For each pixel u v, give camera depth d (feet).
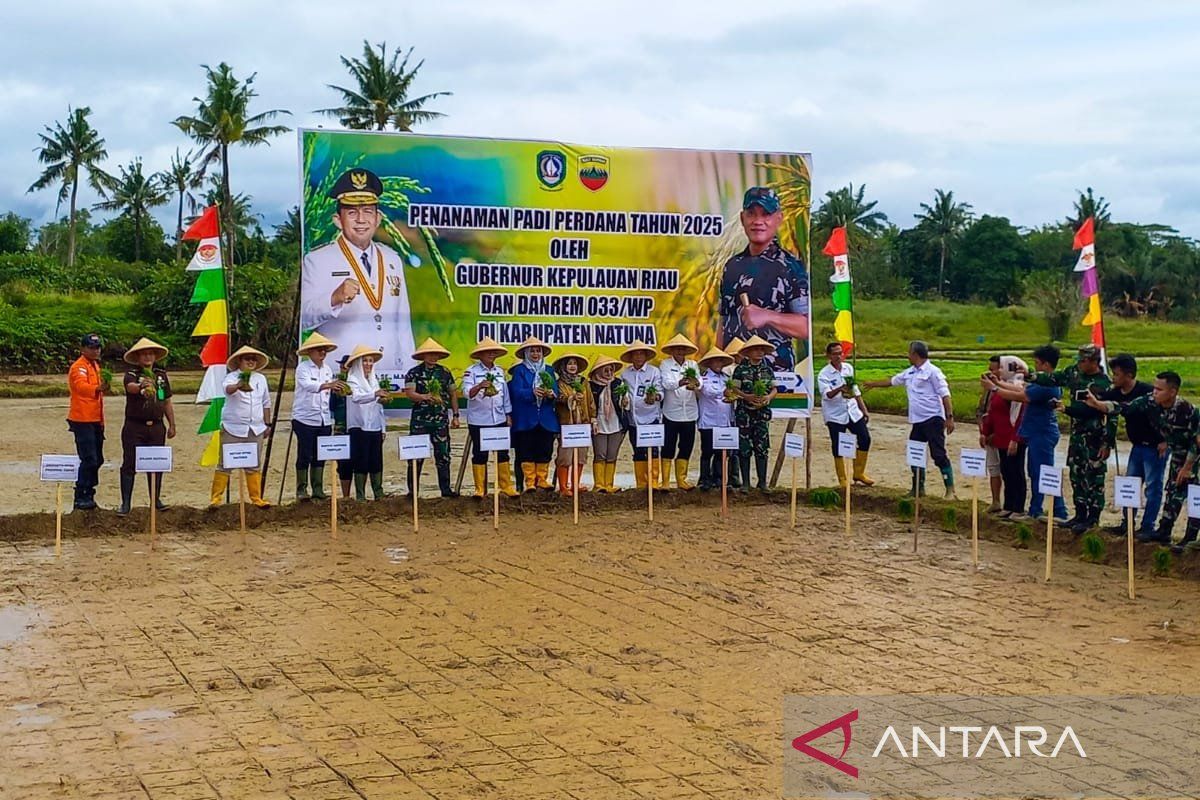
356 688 30.04
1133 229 313.12
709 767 24.73
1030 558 46.70
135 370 52.16
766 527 53.21
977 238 314.14
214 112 190.80
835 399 59.82
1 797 23.11
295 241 283.59
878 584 42.09
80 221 342.85
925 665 32.14
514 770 24.53
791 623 36.63
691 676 31.12
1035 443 49.88
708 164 61.62
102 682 30.55
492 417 56.29
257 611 38.01
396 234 57.82
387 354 57.98
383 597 39.93
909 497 56.75
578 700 29.09
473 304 59.06
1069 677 31.01
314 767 24.70
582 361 57.57
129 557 46.37
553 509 56.59
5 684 30.37
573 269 60.13
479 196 58.75
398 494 57.62
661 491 59.16
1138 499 39.96
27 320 181.78
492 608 38.42
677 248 61.41
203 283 53.78
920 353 57.88
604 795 23.25
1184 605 38.93
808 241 63.26
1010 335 226.58
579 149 59.88
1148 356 185.47
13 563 45.09
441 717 27.81
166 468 47.93
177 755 25.40
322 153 56.75
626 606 38.73
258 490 54.34
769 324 62.85
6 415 109.09
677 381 58.54
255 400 53.16
